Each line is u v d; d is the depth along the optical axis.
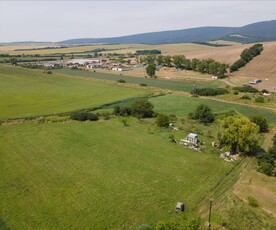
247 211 43.50
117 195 47.00
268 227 40.59
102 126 82.25
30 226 39.16
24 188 48.59
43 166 56.66
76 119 87.19
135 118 91.25
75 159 60.12
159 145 68.69
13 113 92.94
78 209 43.16
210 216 42.38
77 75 180.75
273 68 177.88
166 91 132.38
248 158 62.62
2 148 64.81
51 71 197.50
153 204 44.78
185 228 32.09
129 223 40.34
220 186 50.75
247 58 194.75
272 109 103.56
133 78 175.62
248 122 64.12
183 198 46.62
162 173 54.84
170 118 90.88
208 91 125.88
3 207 43.19
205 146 68.62
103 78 171.38
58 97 117.25
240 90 132.62
